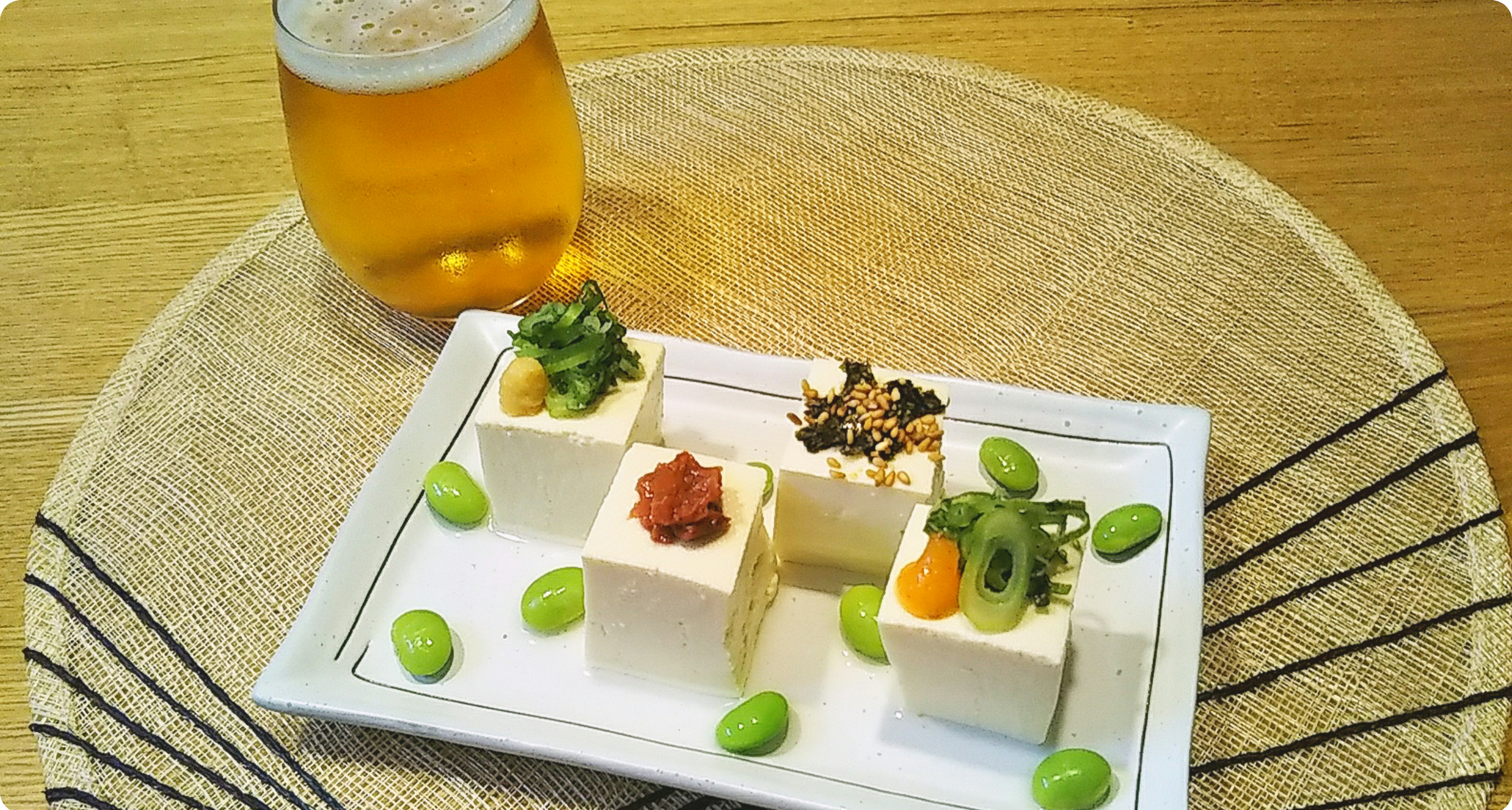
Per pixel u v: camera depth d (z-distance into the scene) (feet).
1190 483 1.15
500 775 1.05
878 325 1.39
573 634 1.13
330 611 1.10
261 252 1.51
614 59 1.75
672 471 1.06
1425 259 1.44
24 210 1.56
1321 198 1.51
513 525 1.20
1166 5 1.82
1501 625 1.09
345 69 1.11
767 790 0.97
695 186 1.56
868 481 1.11
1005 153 1.59
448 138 1.15
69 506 1.24
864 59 1.73
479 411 1.16
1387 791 1.01
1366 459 1.24
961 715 1.05
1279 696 1.07
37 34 1.82
